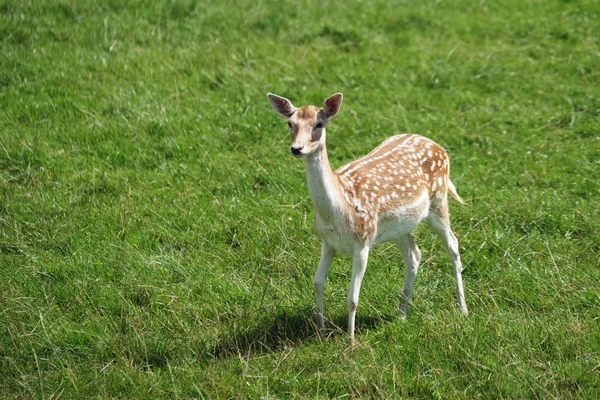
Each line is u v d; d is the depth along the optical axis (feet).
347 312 39.78
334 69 69.15
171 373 33.76
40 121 58.13
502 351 34.68
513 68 70.59
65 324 38.19
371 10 81.10
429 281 42.83
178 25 73.92
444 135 59.62
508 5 84.33
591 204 49.73
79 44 68.49
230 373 34.09
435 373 33.86
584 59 71.82
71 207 48.67
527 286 41.34
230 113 61.36
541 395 31.86
